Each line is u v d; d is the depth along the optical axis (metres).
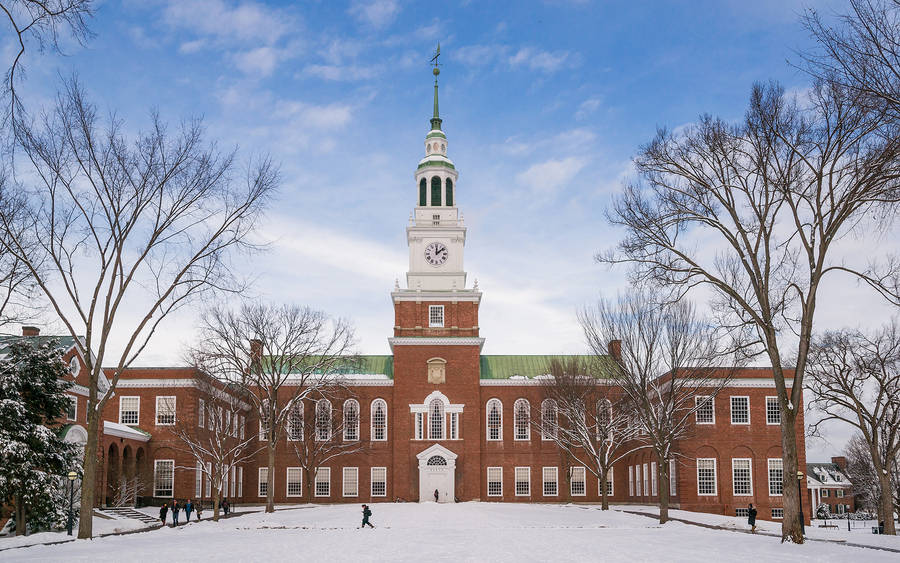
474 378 90.62
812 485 131.62
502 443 91.81
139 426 72.56
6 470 40.62
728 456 74.81
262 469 91.06
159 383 73.12
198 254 38.03
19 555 28.69
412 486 88.62
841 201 32.41
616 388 83.44
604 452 73.62
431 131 98.44
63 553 29.42
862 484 100.38
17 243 33.91
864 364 56.53
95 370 36.22
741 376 76.06
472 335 91.56
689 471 74.56
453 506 75.56
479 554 29.45
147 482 70.94
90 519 36.16
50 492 41.84
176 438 72.06
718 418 75.44
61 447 45.44
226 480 80.69
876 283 31.77
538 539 36.88
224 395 78.44
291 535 41.12
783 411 34.81
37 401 45.22
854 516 110.44
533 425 90.94
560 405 83.19
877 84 24.81
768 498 74.31
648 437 75.75
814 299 34.09
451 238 95.25
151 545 33.59
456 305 92.06
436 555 29.14
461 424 89.81
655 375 61.34
